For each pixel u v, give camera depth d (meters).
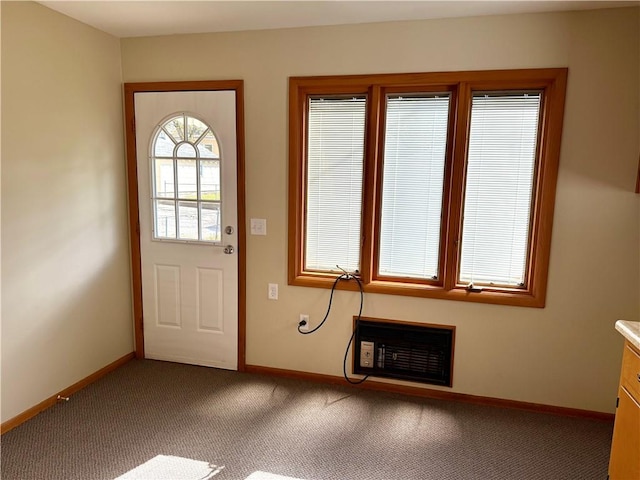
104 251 2.80
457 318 2.55
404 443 2.18
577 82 2.22
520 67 2.28
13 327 2.22
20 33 2.15
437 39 2.37
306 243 2.80
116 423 2.31
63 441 2.14
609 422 2.40
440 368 2.65
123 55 2.82
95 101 2.65
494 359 2.53
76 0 2.18
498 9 2.20
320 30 2.51
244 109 2.68
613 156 2.23
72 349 2.59
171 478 1.90
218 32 2.65
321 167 2.70
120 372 2.91
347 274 2.72
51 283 2.42
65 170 2.46
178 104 2.78
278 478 1.91
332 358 2.79
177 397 2.60
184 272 2.95
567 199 2.30
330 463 2.02
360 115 2.59
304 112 2.65
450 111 2.46
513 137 2.41
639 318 2.31
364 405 2.54
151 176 2.90
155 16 2.40
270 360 2.91
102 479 1.88
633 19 2.12
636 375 1.53
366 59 2.47
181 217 2.90
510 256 2.51
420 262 2.65
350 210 2.69
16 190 2.18
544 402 2.49
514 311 2.46
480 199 2.50
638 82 2.15
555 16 2.21
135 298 3.07
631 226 2.25
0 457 2.01
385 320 2.67
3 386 2.18
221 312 2.94
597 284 2.33
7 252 2.16
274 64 2.60
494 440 2.21
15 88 2.14
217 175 2.79
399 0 2.12
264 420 2.36
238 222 2.80
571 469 2.00
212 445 2.13
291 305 2.81
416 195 2.59
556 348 2.44
